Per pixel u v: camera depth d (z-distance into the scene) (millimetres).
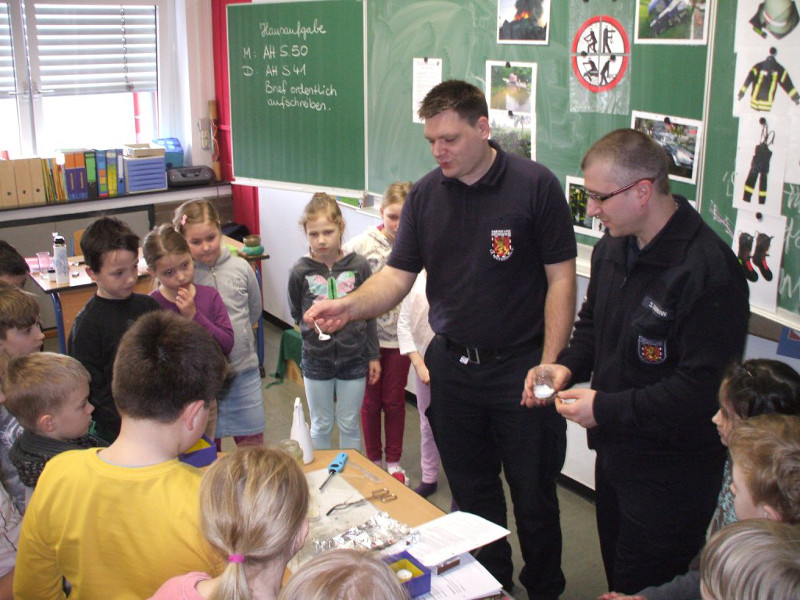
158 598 1062
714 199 2258
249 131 4410
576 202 2801
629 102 2500
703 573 1004
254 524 999
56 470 1274
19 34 4848
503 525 2381
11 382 1765
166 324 1302
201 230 2852
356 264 2965
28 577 1343
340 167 3994
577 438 3186
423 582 1390
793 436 1246
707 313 1656
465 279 2123
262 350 4492
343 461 1940
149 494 1214
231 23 4273
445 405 2268
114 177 5082
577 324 2115
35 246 4883
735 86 2123
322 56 3869
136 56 5359
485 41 3039
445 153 1979
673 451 1789
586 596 2594
